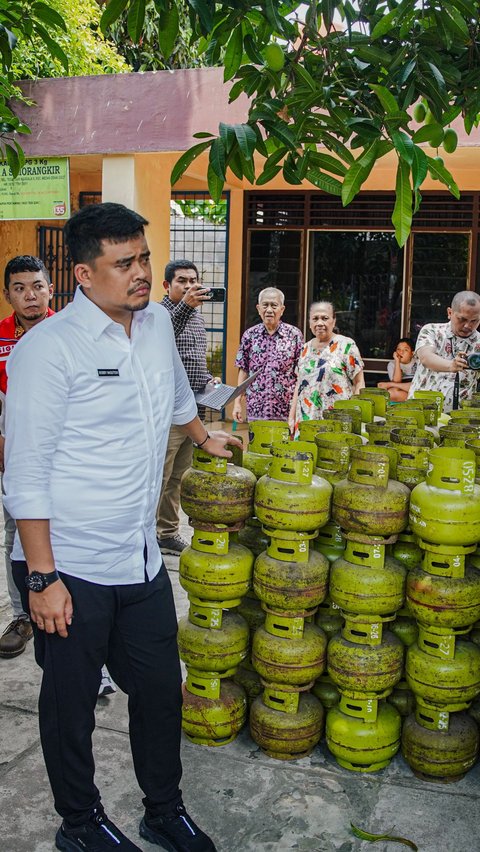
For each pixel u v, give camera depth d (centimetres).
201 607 321
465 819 284
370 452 299
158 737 262
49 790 298
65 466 239
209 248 1023
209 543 316
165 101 669
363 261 966
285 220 978
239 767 312
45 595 233
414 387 534
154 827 269
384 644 309
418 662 302
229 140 245
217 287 1026
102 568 244
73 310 240
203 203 1014
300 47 276
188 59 1027
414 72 266
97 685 250
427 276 948
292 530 300
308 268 981
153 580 257
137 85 673
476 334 514
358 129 246
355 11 282
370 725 308
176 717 263
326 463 332
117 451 242
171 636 261
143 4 264
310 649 310
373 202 946
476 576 301
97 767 313
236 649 318
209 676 322
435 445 365
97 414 238
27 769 311
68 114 697
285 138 257
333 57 279
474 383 520
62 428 237
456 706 303
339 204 956
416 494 295
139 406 244
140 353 249
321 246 976
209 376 551
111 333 239
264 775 307
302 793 296
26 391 230
